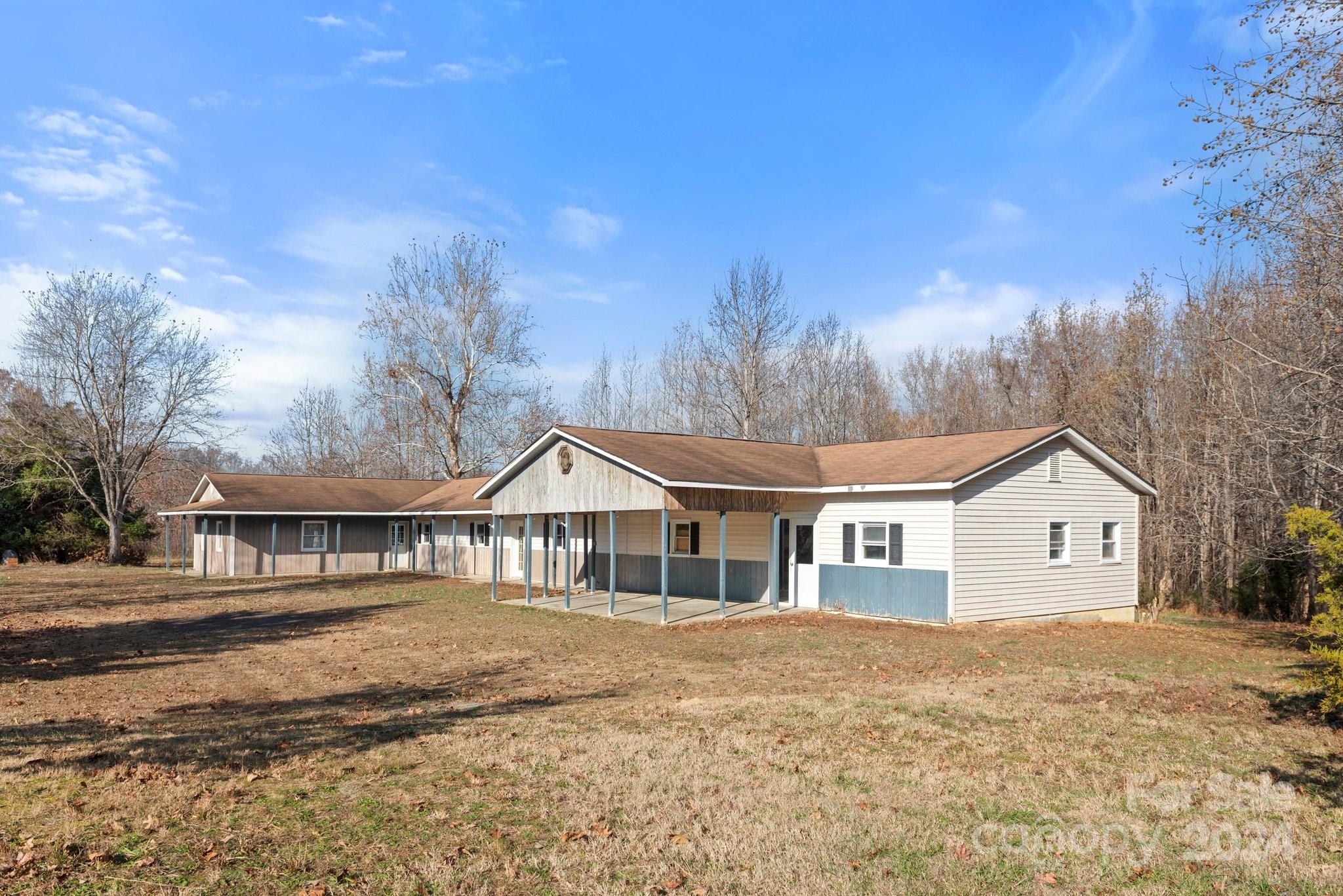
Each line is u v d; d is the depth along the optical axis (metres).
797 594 21.19
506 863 5.48
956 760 7.90
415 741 8.59
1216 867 5.58
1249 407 21.70
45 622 20.62
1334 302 13.94
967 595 18.05
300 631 18.69
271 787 7.05
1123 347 32.22
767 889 5.16
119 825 5.98
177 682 12.39
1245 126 12.97
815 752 8.12
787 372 46.12
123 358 43.72
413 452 56.31
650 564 25.45
